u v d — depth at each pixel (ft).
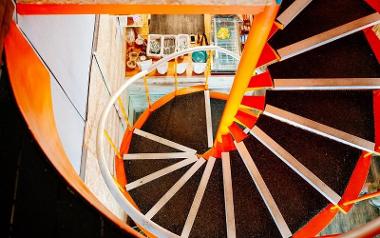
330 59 9.41
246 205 10.45
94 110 11.70
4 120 4.88
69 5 5.60
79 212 4.75
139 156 13.37
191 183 11.73
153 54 18.11
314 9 9.29
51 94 6.93
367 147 9.00
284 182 10.14
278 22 8.27
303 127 9.39
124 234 4.75
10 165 4.76
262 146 10.65
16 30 5.51
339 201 9.27
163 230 7.64
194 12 5.96
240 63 7.82
